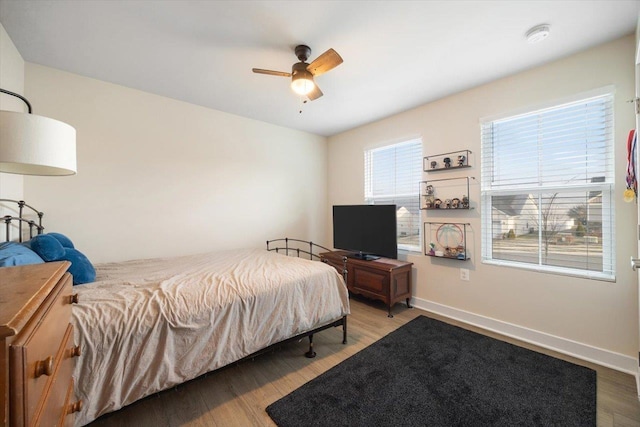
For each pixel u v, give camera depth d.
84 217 2.47
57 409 0.76
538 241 2.38
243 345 1.70
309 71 1.95
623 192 1.93
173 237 2.98
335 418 1.52
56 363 0.76
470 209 2.78
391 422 1.49
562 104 2.19
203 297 1.63
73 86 2.40
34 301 0.58
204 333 1.55
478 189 2.71
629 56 1.90
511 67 2.32
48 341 0.68
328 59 1.79
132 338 1.33
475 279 2.75
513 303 2.48
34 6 1.59
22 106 2.12
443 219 3.01
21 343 0.52
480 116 2.67
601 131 2.05
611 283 1.99
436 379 1.86
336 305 2.24
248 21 1.74
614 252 1.98
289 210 4.05
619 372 1.92
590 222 2.12
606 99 2.02
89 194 2.49
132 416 1.53
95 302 1.42
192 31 1.84
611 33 1.87
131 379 1.32
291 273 2.12
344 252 3.95
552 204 2.30
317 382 1.84
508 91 2.48
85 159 2.46
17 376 0.51
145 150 2.79
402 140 3.39
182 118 3.03
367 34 1.88
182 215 3.04
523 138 2.45
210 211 3.26
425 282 3.18
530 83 2.35
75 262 1.74
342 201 4.29
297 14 1.68
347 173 4.20
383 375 1.91
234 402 1.65
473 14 1.68
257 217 3.70
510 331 2.49
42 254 1.58
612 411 1.56
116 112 2.62
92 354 1.23
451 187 2.93
